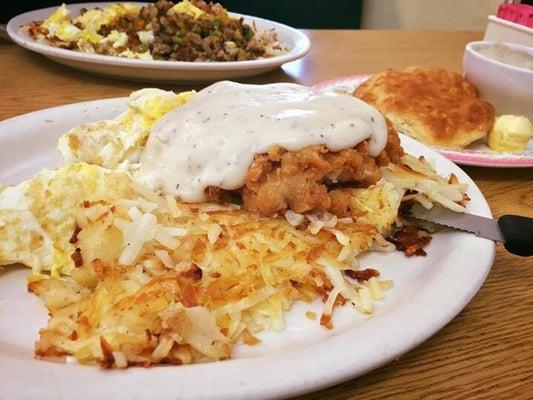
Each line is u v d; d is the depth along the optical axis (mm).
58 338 154
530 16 430
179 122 229
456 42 593
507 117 331
